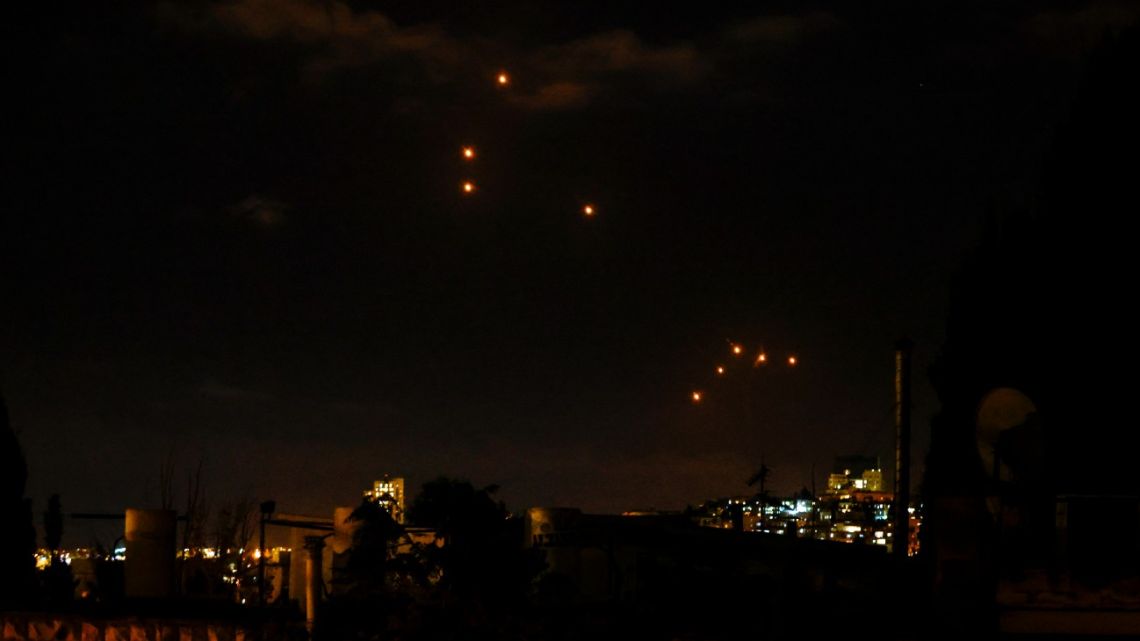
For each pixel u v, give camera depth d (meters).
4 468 14.62
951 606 9.66
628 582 12.76
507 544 12.59
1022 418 11.16
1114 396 14.59
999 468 11.13
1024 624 9.56
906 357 11.39
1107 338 14.80
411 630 11.31
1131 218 14.97
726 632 10.94
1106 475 14.39
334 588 12.68
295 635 11.33
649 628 11.10
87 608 12.55
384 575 12.35
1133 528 10.24
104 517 14.14
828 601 10.77
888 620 10.38
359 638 11.55
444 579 12.45
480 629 11.25
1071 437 14.72
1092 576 9.90
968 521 9.70
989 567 9.65
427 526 12.97
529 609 11.90
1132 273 14.84
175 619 11.66
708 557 11.96
